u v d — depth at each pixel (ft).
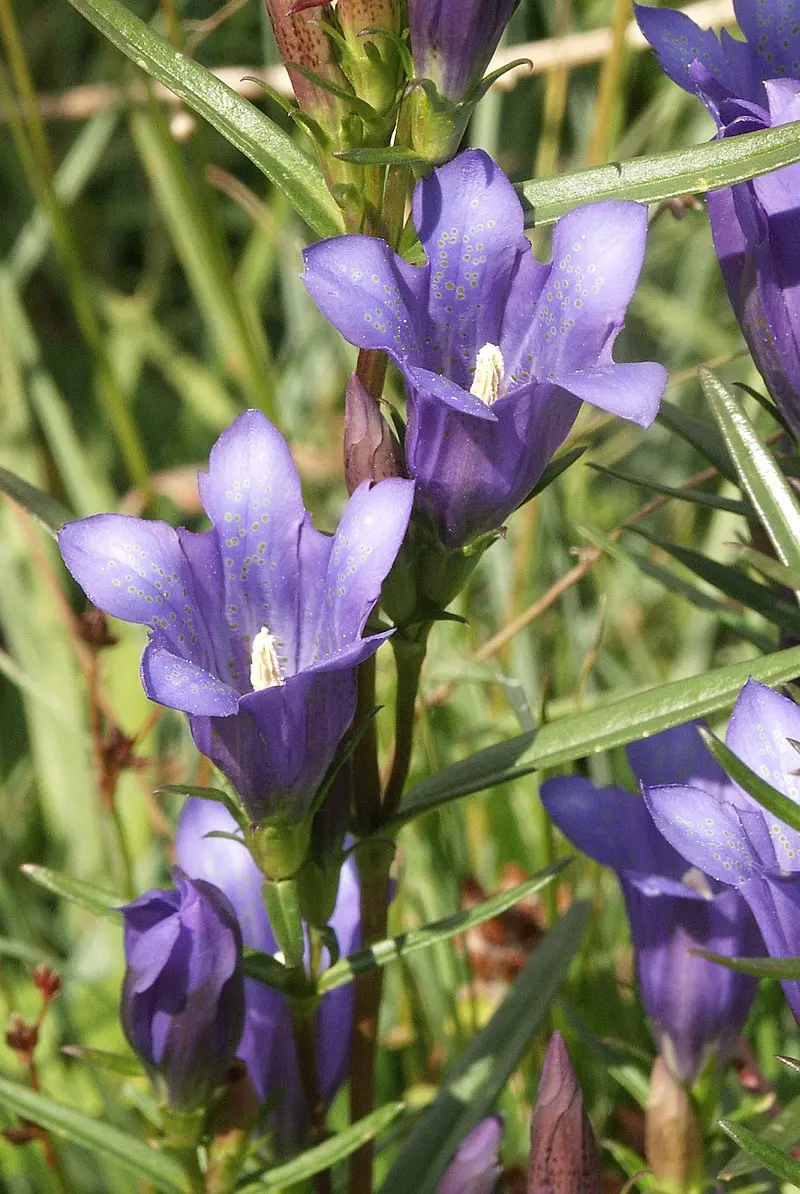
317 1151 1.67
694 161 1.62
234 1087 1.67
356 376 1.61
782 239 1.64
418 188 1.62
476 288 1.62
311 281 1.58
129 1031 1.65
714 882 1.70
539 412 1.60
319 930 1.66
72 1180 1.95
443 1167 1.73
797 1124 1.59
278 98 1.65
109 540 1.59
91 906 1.68
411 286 1.61
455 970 1.97
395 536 1.57
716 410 1.66
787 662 1.62
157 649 1.56
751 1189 1.70
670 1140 1.70
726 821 1.58
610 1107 1.90
